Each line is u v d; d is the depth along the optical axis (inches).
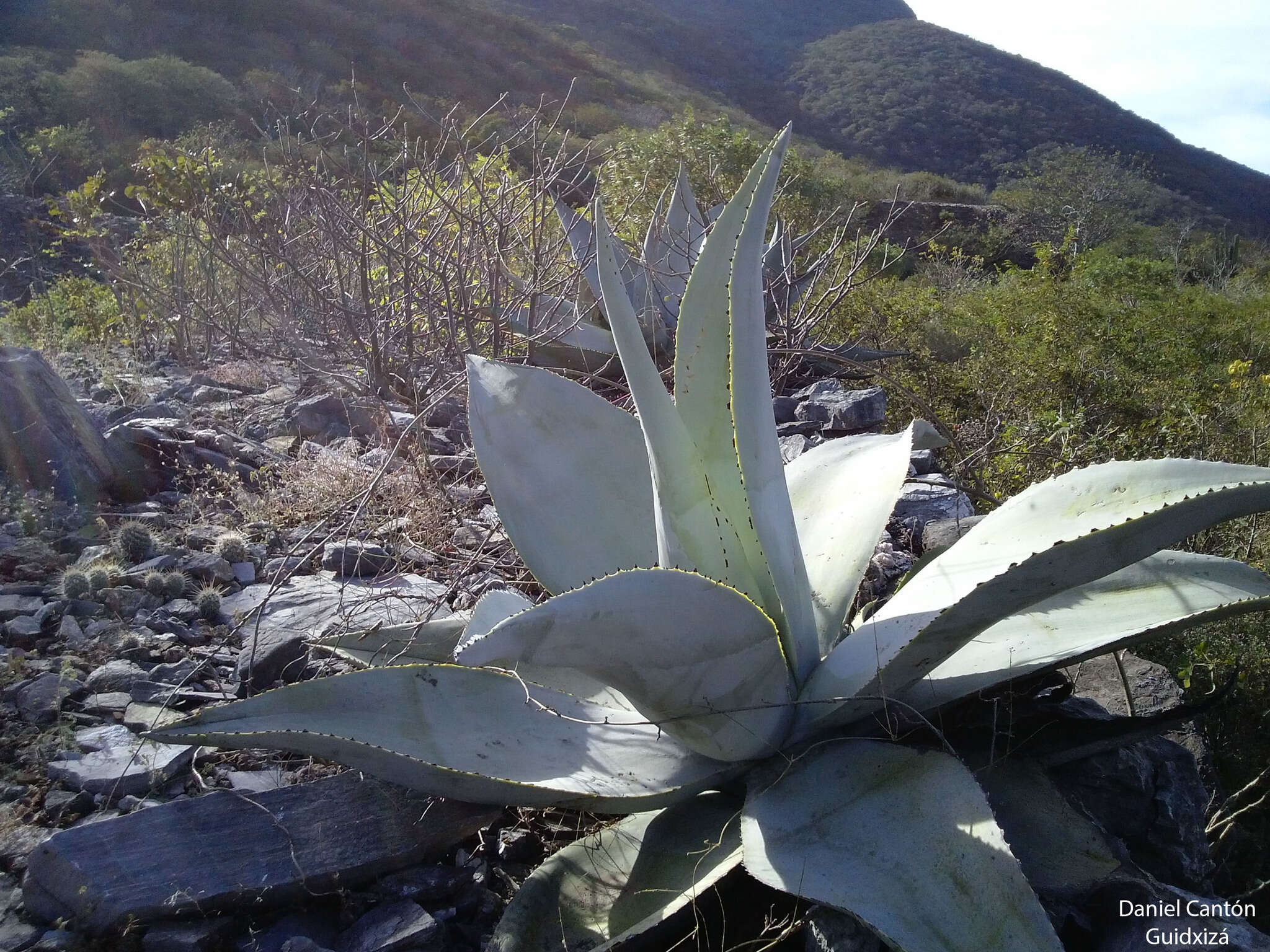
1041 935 60.4
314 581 138.5
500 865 89.1
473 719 87.7
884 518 106.3
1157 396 303.3
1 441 159.8
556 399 112.4
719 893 80.3
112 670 113.3
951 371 308.0
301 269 241.9
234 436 199.0
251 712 80.1
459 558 144.8
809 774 80.4
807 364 268.5
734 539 89.2
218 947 77.7
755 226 83.0
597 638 71.5
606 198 414.9
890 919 62.6
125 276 309.1
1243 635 153.9
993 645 90.5
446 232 244.2
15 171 623.2
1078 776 91.8
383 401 209.6
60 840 80.6
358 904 82.3
